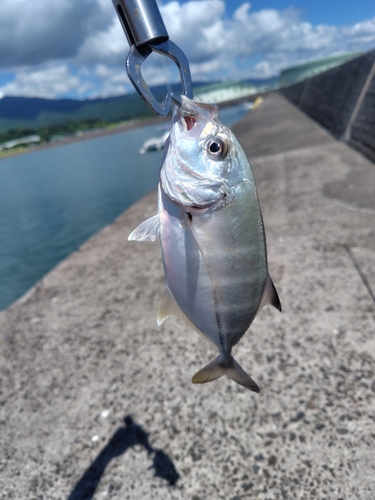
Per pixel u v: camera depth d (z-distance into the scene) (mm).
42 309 498
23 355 405
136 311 455
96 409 318
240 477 247
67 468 273
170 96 174
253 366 333
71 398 334
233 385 317
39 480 267
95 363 374
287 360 334
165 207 200
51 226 2004
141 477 258
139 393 326
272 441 265
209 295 200
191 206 190
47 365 383
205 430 282
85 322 450
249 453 260
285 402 293
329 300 408
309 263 492
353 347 337
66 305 499
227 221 190
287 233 599
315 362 327
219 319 203
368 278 433
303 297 421
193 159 189
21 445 296
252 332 377
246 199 191
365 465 241
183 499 240
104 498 249
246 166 191
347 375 309
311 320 381
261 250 198
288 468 247
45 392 346
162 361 360
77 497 252
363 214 613
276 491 236
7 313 501
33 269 1468
